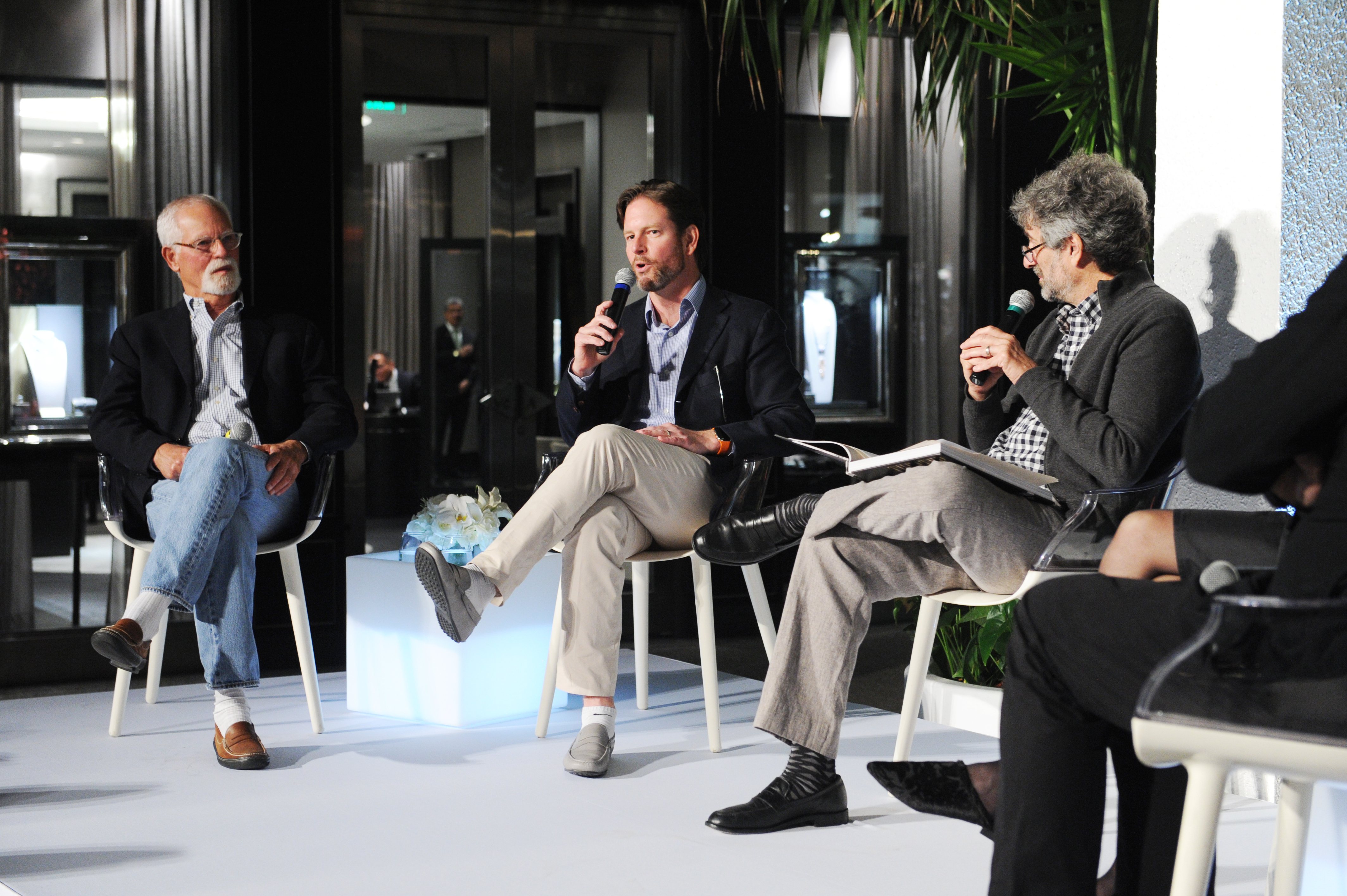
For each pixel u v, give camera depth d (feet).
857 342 17.38
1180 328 7.23
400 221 16.62
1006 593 7.22
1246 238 8.31
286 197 14.55
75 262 14.11
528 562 8.63
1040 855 4.72
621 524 8.95
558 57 16.40
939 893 6.44
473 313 16.90
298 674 14.10
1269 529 5.21
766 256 16.61
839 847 7.18
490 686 10.55
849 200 17.24
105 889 6.53
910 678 8.46
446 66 16.10
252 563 9.43
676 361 10.10
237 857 7.05
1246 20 8.30
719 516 8.82
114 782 8.75
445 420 17.16
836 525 7.38
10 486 13.87
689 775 8.80
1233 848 7.11
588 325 9.96
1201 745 4.03
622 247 16.90
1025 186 17.43
